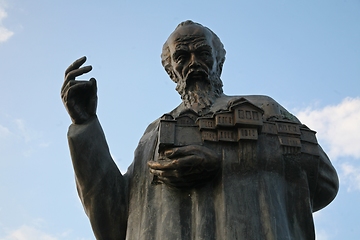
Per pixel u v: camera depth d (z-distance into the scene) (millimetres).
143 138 8164
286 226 7035
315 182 7430
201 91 8109
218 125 7219
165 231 7051
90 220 7648
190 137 7219
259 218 6988
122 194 7703
